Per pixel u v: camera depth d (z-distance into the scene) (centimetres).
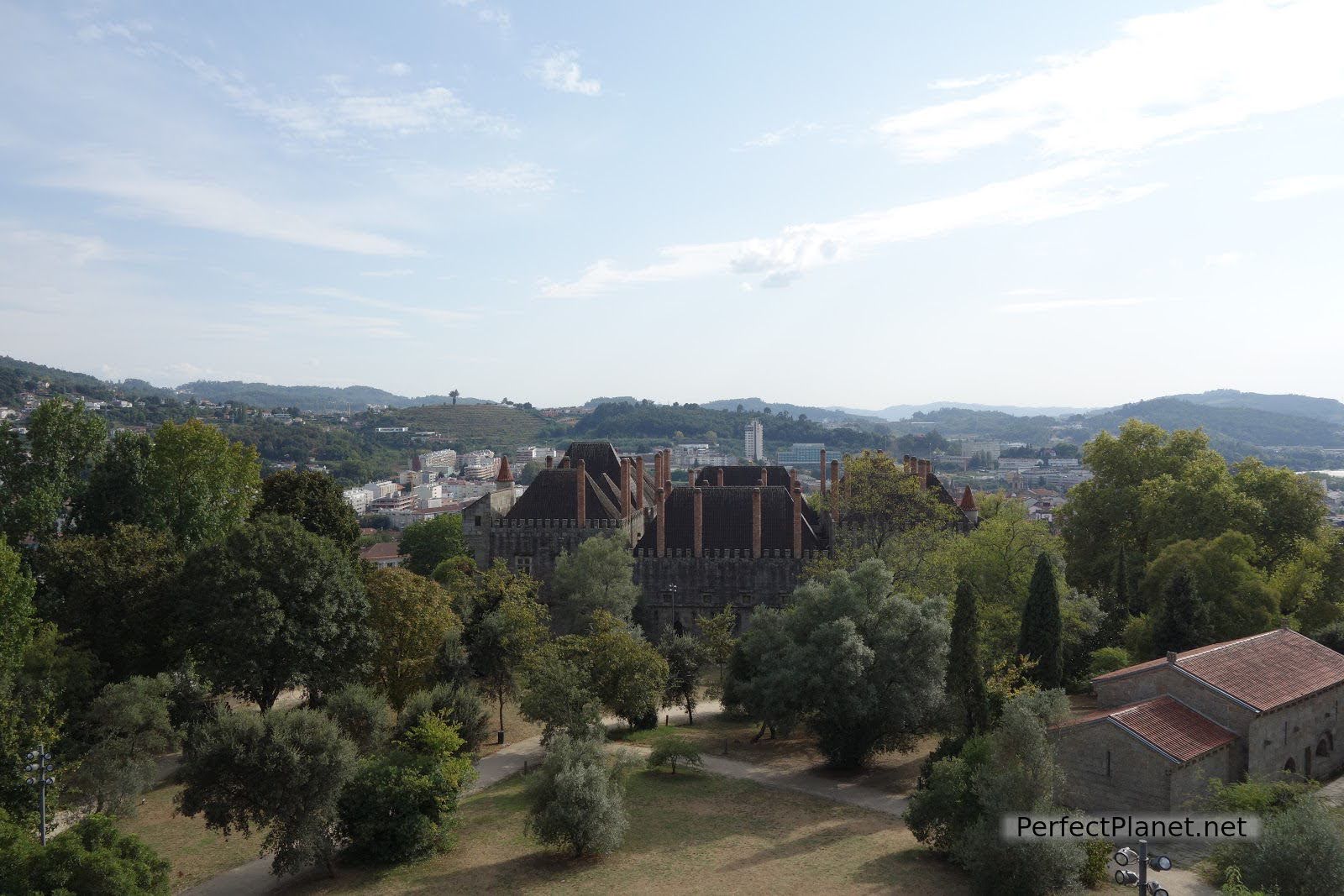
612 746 8138
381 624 8100
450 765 6066
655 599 11762
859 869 5191
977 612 8331
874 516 10725
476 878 5344
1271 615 8488
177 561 8200
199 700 7788
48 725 6334
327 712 6562
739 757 7806
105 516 9131
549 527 11875
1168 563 9338
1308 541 10056
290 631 7344
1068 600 8731
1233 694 5659
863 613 7394
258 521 7875
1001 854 4538
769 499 12019
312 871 5556
